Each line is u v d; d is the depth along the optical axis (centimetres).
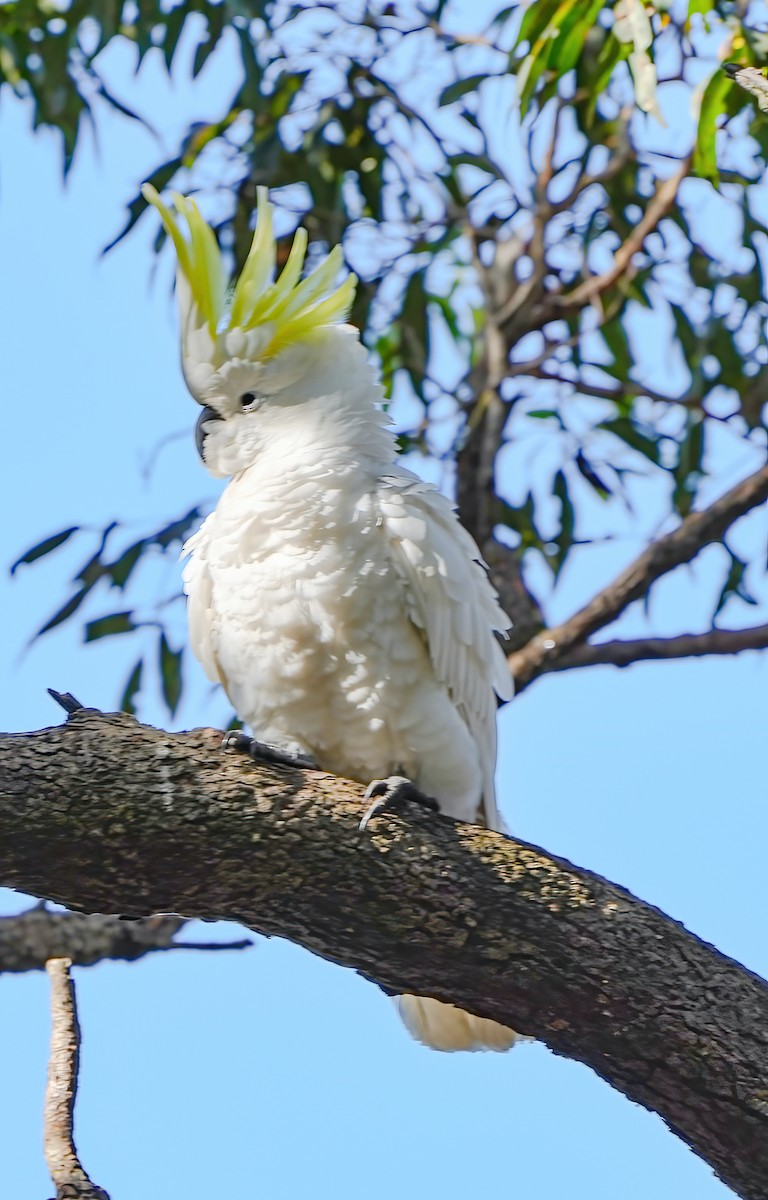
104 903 646
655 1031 676
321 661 808
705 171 1005
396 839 669
